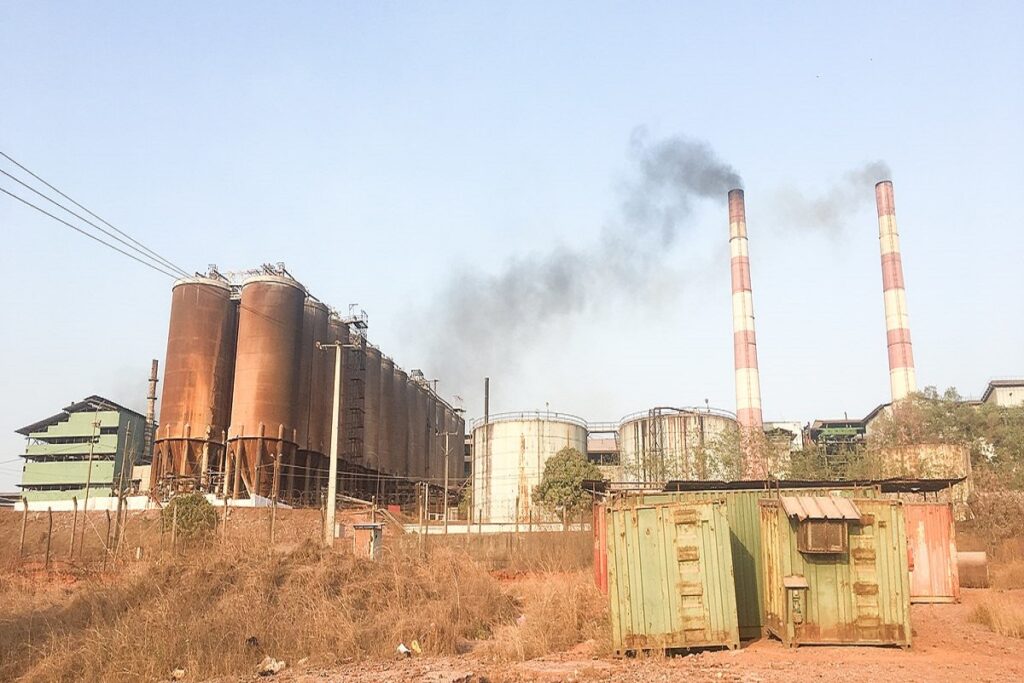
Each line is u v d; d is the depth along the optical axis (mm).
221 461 70750
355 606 17406
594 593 19844
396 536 37219
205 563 18797
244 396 68938
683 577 13828
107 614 15938
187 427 69562
